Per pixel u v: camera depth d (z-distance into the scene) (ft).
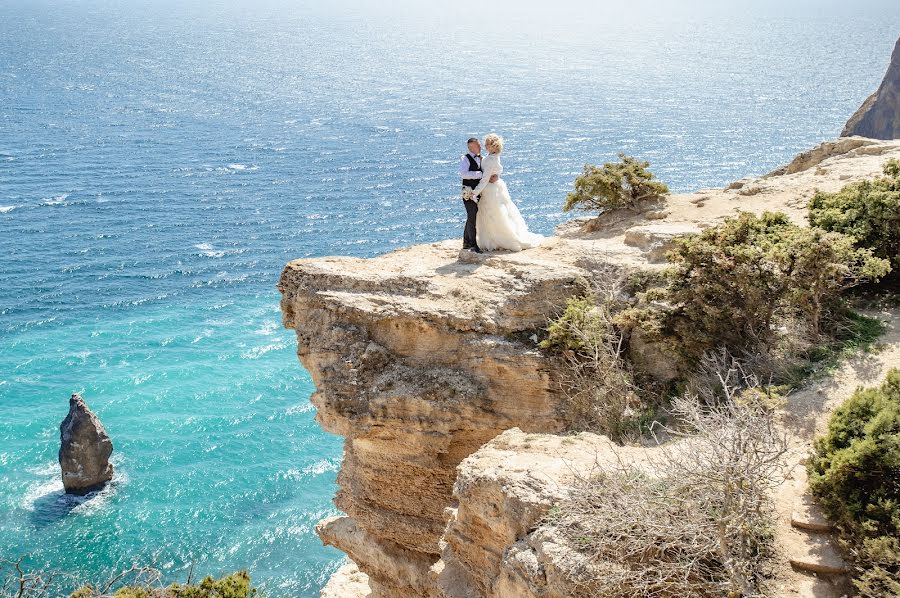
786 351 44.57
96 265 373.40
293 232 444.55
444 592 39.11
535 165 592.60
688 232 56.44
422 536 55.21
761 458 31.24
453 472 52.80
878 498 30.27
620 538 31.04
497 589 34.55
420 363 51.52
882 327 44.55
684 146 651.66
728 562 29.35
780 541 31.32
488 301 52.08
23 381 244.63
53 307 315.17
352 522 62.69
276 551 167.73
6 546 166.40
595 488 32.71
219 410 225.76
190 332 286.87
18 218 457.68
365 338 52.21
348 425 51.21
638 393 47.93
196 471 194.29
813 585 29.55
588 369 49.03
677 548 30.94
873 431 31.50
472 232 61.26
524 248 61.21
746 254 45.44
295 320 57.67
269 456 202.49
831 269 43.83
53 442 206.59
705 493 30.71
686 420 35.53
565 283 52.85
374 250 415.85
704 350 46.52
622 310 51.29
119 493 183.93
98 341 278.87
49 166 597.93
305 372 251.19
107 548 167.32
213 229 447.01
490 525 35.68
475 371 50.67
